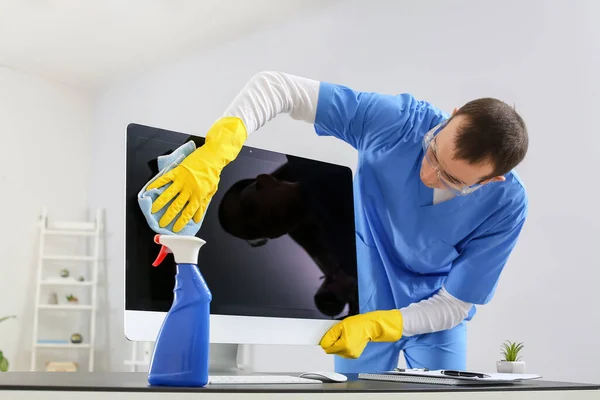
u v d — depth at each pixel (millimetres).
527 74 3020
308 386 1047
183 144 1374
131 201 1275
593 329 2680
